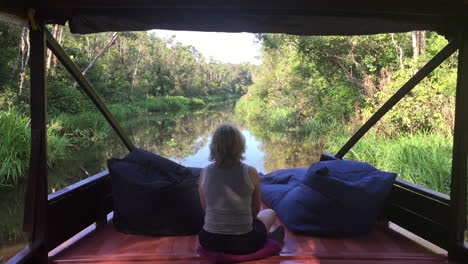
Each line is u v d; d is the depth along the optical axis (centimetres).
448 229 257
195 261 248
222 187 229
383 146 827
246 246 232
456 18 241
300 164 855
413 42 1039
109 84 2612
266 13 242
